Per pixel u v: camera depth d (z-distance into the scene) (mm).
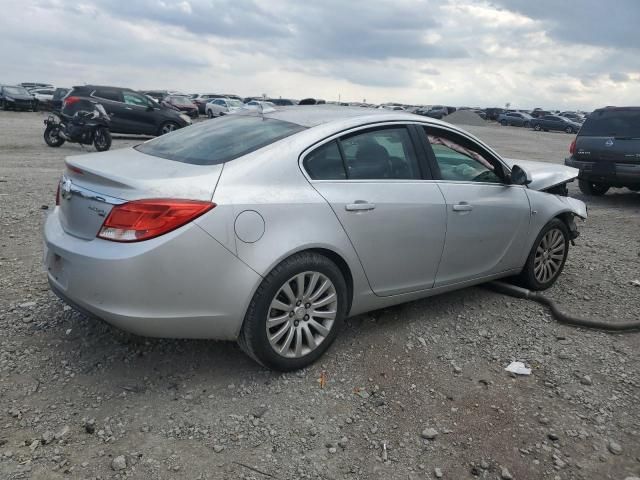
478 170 4551
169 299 2996
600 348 4070
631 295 5184
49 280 3430
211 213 3031
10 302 4301
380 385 3453
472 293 5043
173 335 3121
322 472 2699
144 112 19297
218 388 3322
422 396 3361
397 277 3945
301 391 3336
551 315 4625
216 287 3078
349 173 3678
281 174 3359
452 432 3041
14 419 2947
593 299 5059
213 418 3045
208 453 2777
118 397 3188
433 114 53188
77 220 3230
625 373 3721
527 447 2943
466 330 4270
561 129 50500
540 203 4969
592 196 11719
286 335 3408
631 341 4211
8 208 7270
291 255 3312
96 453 2732
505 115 55344
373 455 2840
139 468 2645
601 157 10695
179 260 2963
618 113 10758
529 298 4938
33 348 3648
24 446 2748
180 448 2799
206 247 3018
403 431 3035
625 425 3162
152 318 2998
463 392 3422
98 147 15352
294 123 3777
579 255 6559
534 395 3422
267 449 2832
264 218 3193
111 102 18719
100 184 3150
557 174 5523
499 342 4102
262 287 3230
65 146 16609
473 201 4332
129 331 3066
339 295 3592
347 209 3537
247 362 3619
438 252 4137
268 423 3031
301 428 3006
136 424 2963
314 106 4410
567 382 3578
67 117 15695
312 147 3541
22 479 2533
